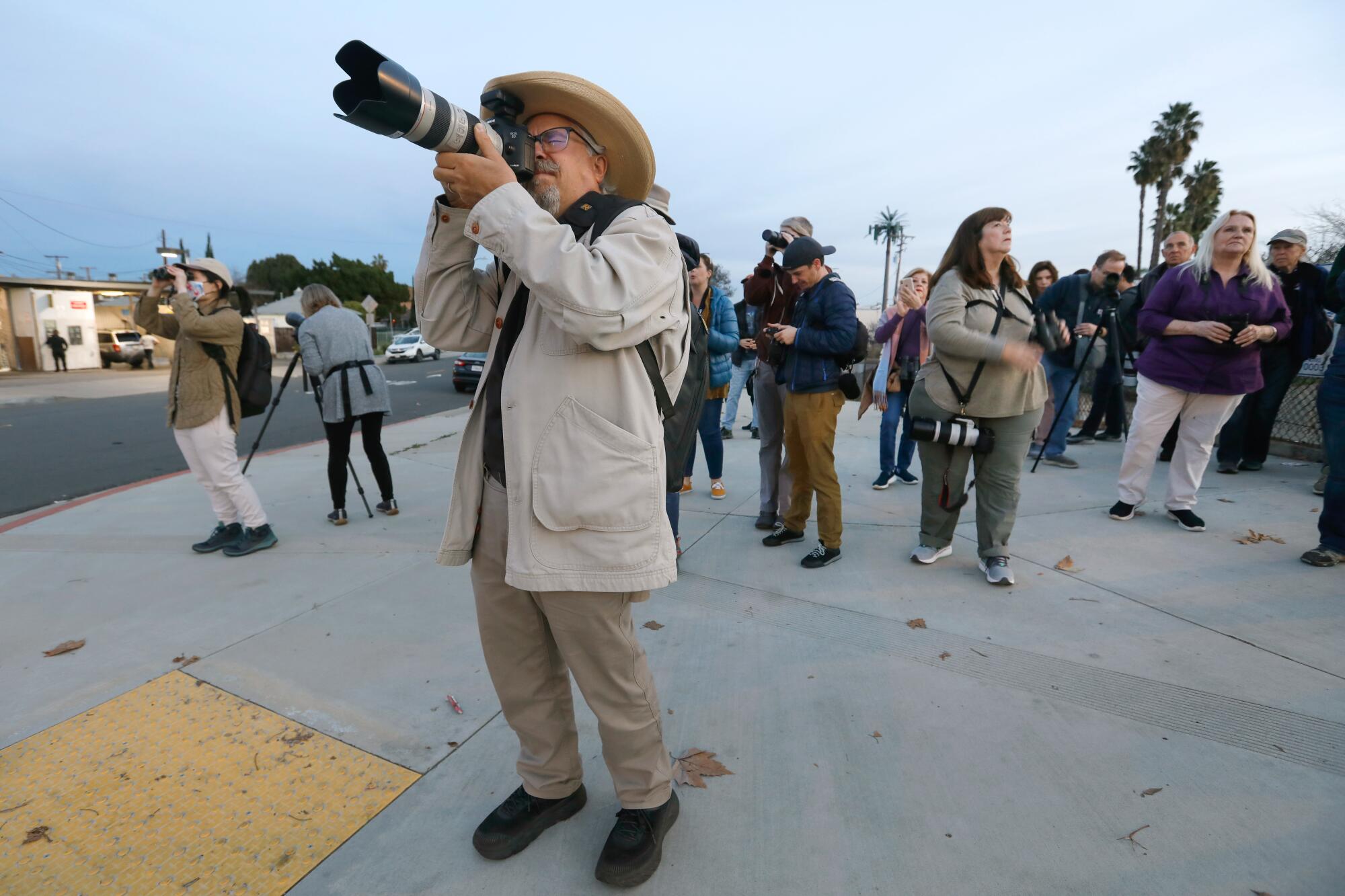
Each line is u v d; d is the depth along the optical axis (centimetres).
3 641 268
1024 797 173
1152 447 368
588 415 131
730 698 220
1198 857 153
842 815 169
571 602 138
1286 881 145
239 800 180
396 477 554
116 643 265
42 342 2491
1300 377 528
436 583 319
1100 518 387
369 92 122
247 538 365
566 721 165
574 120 149
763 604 289
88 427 1023
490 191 125
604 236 131
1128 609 274
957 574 317
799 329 319
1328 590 283
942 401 301
